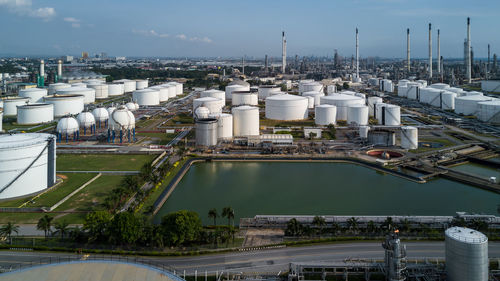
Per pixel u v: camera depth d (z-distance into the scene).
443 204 140.38
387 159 199.38
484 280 75.62
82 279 63.34
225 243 104.81
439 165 189.50
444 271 83.00
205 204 141.00
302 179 173.25
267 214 130.75
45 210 128.25
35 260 94.62
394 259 78.25
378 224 111.94
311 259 95.62
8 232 102.12
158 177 163.75
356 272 87.44
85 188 152.12
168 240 100.06
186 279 85.94
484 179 165.25
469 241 75.00
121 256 97.12
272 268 91.38
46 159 149.88
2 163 137.25
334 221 115.31
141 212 127.94
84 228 103.44
